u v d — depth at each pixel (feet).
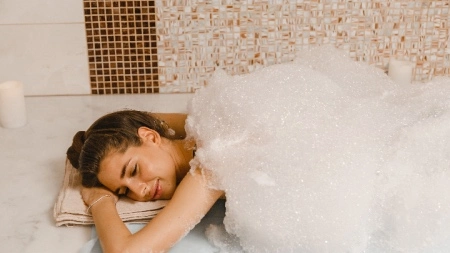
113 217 5.14
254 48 7.75
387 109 5.78
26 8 7.48
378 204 5.08
